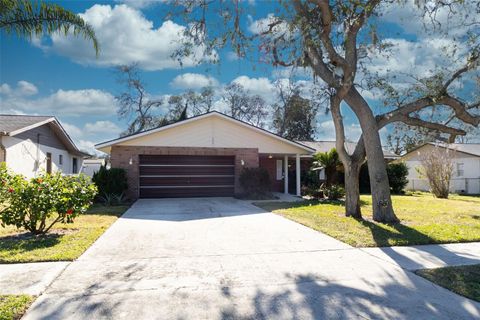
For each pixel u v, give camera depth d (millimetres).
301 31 8703
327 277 4758
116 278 4641
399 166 21812
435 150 20016
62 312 3584
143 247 6414
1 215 6992
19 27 6570
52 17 6852
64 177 7590
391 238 7055
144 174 15656
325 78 9508
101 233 7602
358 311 3689
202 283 4492
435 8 9086
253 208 12227
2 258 5410
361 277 4762
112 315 3535
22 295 3963
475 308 3758
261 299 3982
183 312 3625
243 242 6859
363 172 21625
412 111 9898
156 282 4508
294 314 3613
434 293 4184
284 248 6379
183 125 15898
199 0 8867
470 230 7957
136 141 15375
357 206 9883
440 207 13312
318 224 8664
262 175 15859
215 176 16438
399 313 3643
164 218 9883
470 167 25688
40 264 5242
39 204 6969
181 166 16062
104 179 13797
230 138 16453
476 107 10109
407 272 4973
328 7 8898
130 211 11398
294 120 27719
